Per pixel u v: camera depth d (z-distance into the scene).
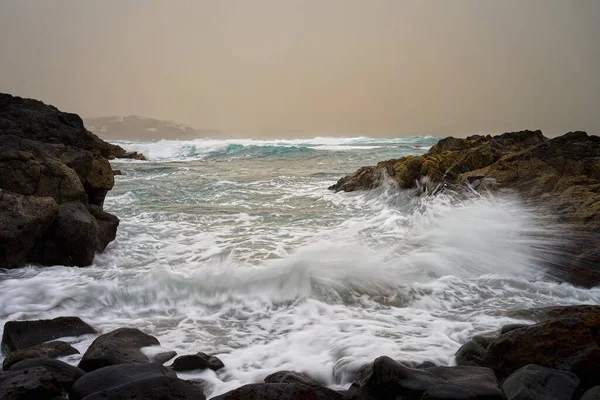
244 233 10.64
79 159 10.26
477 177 12.50
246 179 20.72
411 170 15.10
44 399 3.50
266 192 17.11
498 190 11.54
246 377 4.30
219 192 16.92
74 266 8.15
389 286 6.96
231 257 8.53
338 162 29.22
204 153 38.25
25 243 7.80
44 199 8.20
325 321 5.78
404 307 6.29
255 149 38.22
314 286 6.84
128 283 6.80
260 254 8.75
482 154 14.45
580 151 12.90
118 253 9.02
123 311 6.22
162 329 5.61
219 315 6.05
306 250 8.21
